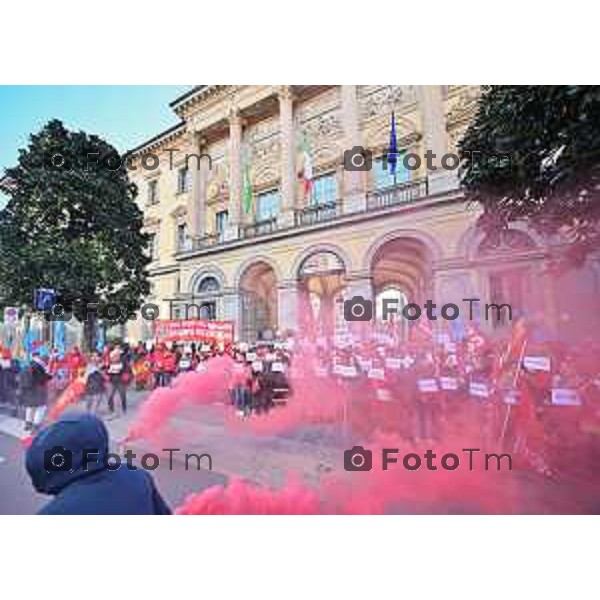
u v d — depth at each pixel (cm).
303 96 1390
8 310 905
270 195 1431
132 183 1016
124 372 777
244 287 1288
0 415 837
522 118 451
